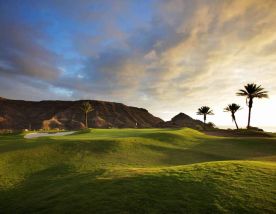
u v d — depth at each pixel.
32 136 50.31
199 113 106.12
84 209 11.09
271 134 66.69
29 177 19.36
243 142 38.56
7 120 178.50
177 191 11.99
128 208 10.65
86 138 34.66
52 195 13.84
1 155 24.28
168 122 139.62
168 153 29.02
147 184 13.12
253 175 13.98
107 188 13.16
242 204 10.51
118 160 24.03
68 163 22.61
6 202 14.25
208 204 10.60
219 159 26.69
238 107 90.94
